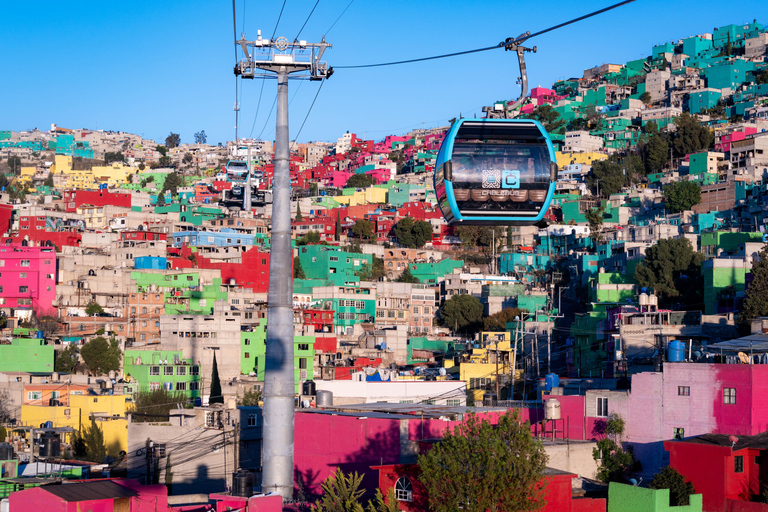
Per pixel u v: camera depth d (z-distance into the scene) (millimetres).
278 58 40656
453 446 41531
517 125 38656
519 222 39125
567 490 44406
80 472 57469
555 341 125000
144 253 175125
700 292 120000
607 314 99688
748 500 46781
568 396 57688
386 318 164000
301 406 67750
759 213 168375
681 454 48438
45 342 123500
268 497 37844
